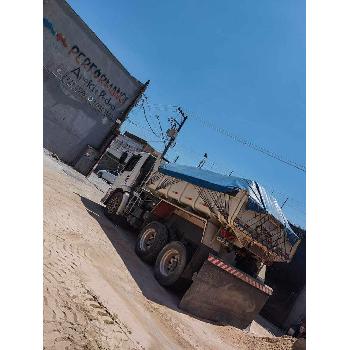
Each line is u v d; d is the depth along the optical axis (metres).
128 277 6.39
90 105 21.20
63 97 19.97
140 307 5.25
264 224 7.34
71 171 19.31
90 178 24.02
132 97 22.73
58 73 19.25
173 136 22.02
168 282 7.23
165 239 8.31
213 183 7.68
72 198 10.62
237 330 7.43
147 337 4.30
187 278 7.11
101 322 3.82
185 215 8.45
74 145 21.67
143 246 8.66
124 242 9.20
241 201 6.93
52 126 20.33
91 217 9.59
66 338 3.10
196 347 5.15
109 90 21.69
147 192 10.56
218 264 6.95
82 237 6.82
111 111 22.36
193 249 7.64
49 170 13.45
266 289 7.92
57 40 18.48
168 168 9.80
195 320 6.51
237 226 6.99
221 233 7.36
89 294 4.30
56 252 5.01
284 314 16.27
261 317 15.88
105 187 23.17
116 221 11.27
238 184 7.14
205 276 6.80
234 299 7.45
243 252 8.12
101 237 8.02
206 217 7.85
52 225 6.32
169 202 8.83
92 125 21.91
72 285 4.24
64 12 18.06
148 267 8.20
